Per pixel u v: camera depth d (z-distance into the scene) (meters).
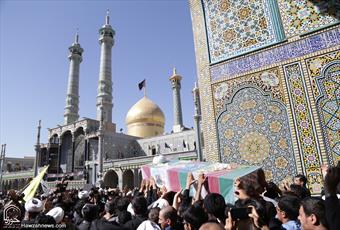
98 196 6.04
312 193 5.03
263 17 6.47
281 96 5.82
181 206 3.18
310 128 5.30
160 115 43.75
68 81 44.41
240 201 2.52
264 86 6.12
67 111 42.12
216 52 7.16
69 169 36.88
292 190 3.37
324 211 1.83
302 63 5.66
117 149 35.69
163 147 35.53
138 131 42.09
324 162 5.00
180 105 40.56
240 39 6.77
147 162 28.36
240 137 6.25
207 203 2.39
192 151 25.16
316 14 5.68
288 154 5.48
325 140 5.08
